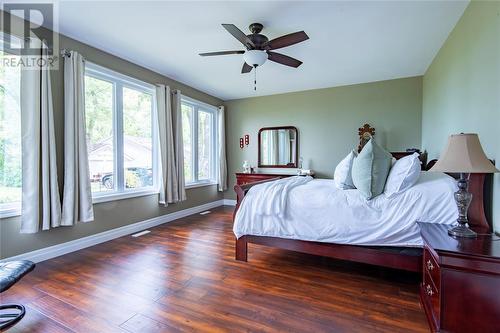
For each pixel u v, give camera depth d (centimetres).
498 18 173
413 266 201
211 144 563
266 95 548
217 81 454
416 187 205
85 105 313
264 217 253
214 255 282
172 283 220
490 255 132
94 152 326
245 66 314
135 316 174
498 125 174
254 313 177
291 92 523
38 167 253
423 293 186
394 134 443
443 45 303
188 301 192
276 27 267
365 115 463
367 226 212
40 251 266
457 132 254
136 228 372
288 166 526
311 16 245
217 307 185
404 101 434
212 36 289
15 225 249
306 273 239
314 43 303
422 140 421
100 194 330
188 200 483
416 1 221
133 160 377
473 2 215
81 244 302
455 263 138
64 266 254
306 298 196
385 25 262
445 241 154
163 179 401
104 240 328
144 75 385
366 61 360
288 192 253
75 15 247
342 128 481
